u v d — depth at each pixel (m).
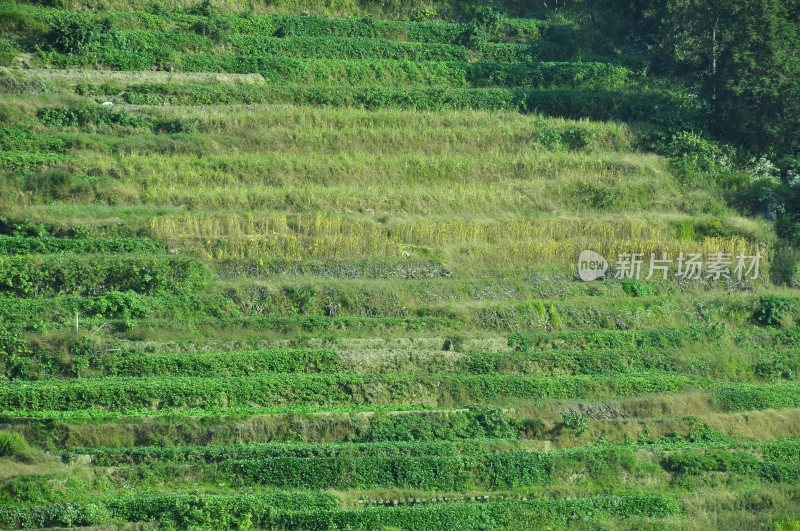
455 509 67.31
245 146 108.19
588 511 69.38
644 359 87.50
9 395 72.62
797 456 78.69
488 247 97.31
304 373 79.69
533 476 72.75
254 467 69.06
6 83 107.94
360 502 68.25
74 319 81.94
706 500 72.50
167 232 93.00
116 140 105.00
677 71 130.00
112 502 64.69
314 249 94.00
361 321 86.00
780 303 96.50
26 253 88.12
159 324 82.44
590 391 81.75
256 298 87.69
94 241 89.81
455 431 75.81
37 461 67.94
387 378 79.50
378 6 138.62
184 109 111.75
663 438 79.19
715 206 108.19
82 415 71.94
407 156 109.56
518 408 78.62
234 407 75.44
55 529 62.78
